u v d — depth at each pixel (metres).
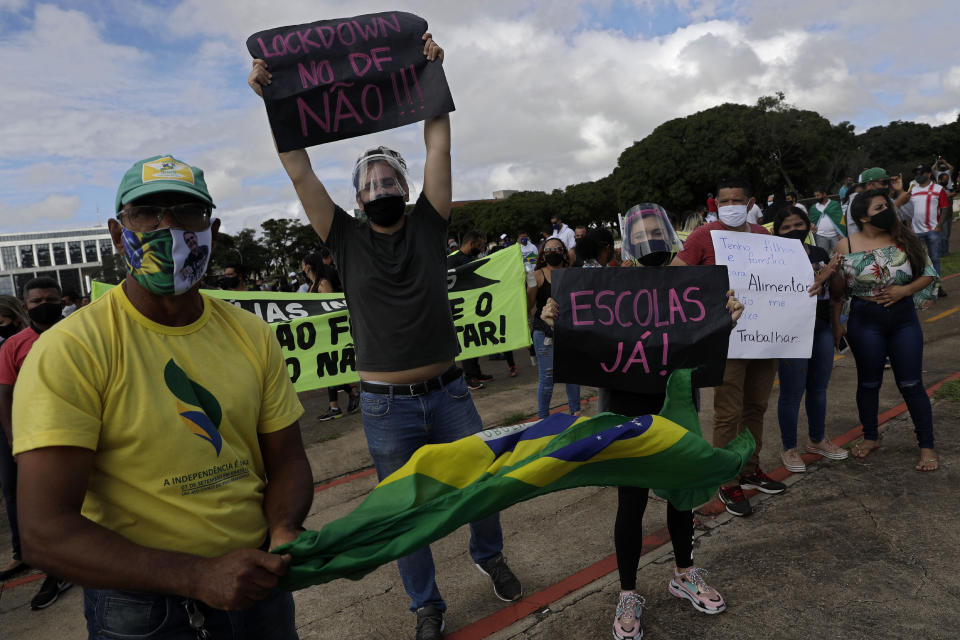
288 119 2.44
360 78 2.50
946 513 3.26
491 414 6.20
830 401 5.38
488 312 5.40
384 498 1.63
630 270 2.57
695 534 3.40
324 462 5.42
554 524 3.74
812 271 3.59
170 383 1.39
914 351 3.79
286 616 1.63
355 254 2.57
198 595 1.25
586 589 2.98
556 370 2.59
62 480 1.21
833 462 4.09
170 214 1.39
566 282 2.56
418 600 2.70
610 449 1.93
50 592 3.51
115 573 1.20
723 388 3.48
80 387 1.26
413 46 2.56
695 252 3.65
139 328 1.40
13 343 3.44
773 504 3.62
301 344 5.01
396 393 2.60
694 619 2.67
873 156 65.00
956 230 18.09
